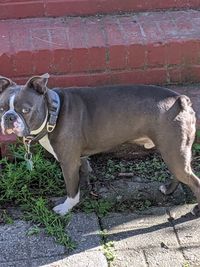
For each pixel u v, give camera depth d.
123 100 1.73
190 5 2.28
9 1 2.20
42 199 1.82
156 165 1.97
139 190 1.89
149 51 2.10
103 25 2.19
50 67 2.09
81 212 1.81
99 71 2.12
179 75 2.15
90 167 1.95
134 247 1.68
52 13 2.24
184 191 1.88
